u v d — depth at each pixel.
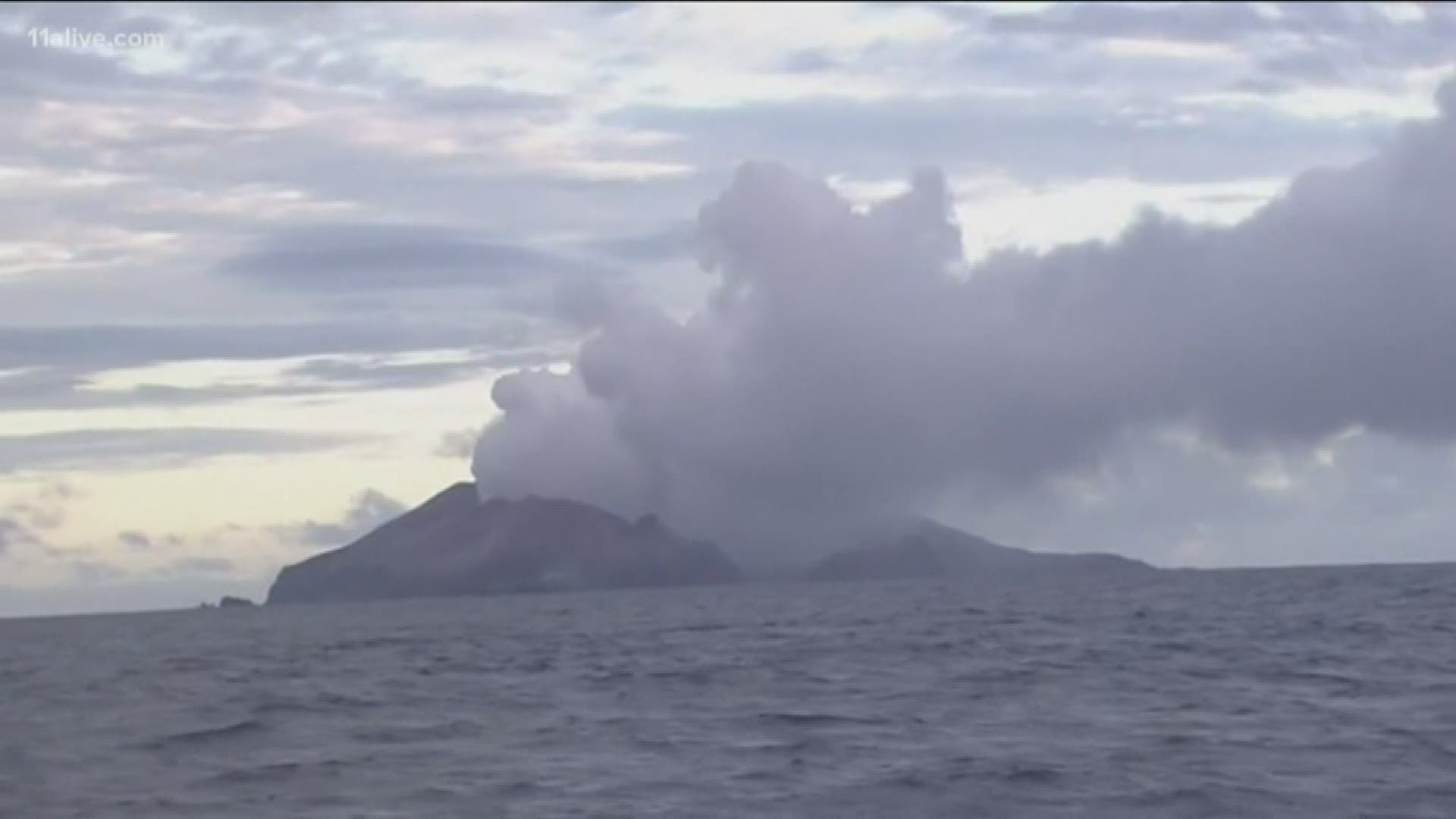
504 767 42.12
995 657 75.88
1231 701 52.19
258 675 83.38
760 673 72.06
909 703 55.22
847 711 53.12
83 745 49.38
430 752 45.75
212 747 48.28
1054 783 36.59
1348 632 84.31
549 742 47.28
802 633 114.69
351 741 48.91
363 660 98.12
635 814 34.53
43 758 46.44
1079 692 56.50
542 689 67.31
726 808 35.06
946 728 47.56
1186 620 106.62
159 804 37.84
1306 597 143.50
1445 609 107.31
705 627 136.25
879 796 35.97
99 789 40.25
